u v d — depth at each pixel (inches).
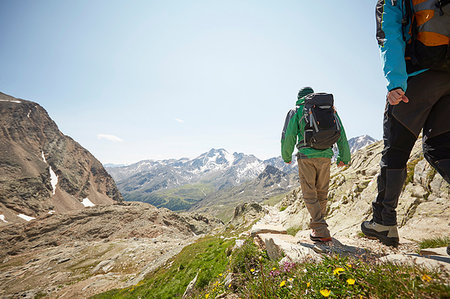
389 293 61.4
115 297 800.3
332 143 143.6
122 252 2101.4
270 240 182.7
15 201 6304.1
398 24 84.7
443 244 118.0
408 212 218.1
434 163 85.0
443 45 72.7
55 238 3774.6
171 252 1290.6
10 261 2711.6
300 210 449.7
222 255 342.0
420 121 88.5
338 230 287.6
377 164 398.6
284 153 166.7
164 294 406.0
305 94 165.9
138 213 4626.0
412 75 85.0
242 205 1631.4
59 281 1676.9
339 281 76.5
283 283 90.3
